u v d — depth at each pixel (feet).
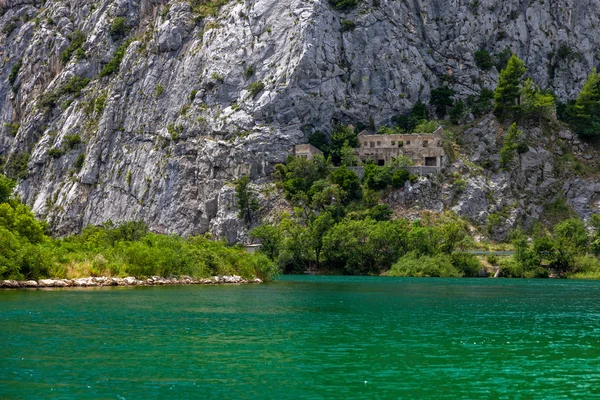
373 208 635.66
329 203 654.53
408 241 573.74
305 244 593.01
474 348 179.22
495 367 156.46
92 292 314.35
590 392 135.95
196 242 505.66
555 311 270.67
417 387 138.21
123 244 417.49
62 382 137.59
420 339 192.03
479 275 558.56
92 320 216.74
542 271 554.87
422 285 434.30
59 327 200.75
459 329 213.05
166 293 323.37
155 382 139.03
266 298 311.68
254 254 475.31
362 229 579.48
